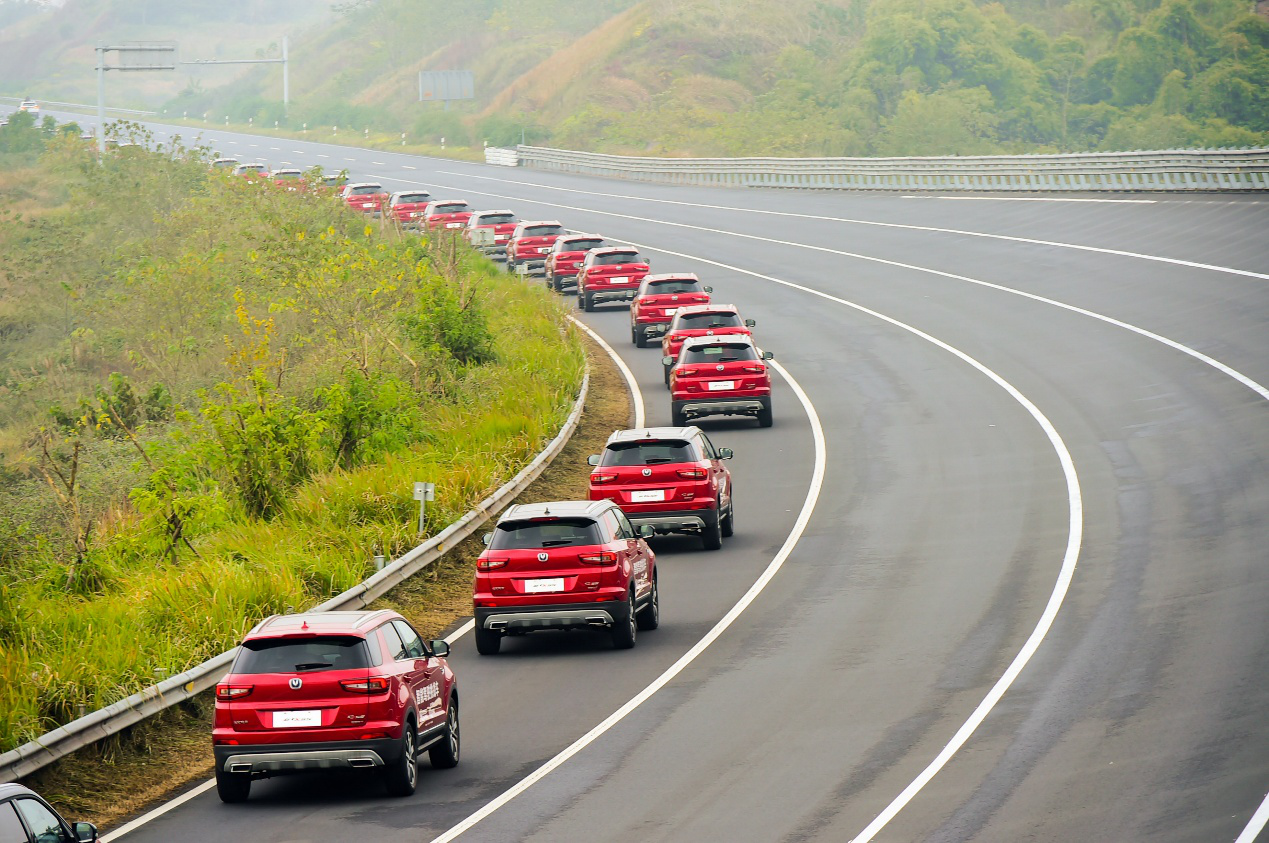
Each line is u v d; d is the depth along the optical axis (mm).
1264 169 157875
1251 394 89562
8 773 39594
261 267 122812
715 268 159375
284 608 56094
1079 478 76562
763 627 56281
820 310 133500
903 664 49562
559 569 53125
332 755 37281
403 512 71375
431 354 101125
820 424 95625
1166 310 115812
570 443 93438
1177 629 50781
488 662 54250
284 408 82500
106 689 46094
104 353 131875
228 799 39219
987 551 64938
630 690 48812
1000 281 136875
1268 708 41438
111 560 65125
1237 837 31875
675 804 36781
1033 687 45688
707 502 68188
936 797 36094
